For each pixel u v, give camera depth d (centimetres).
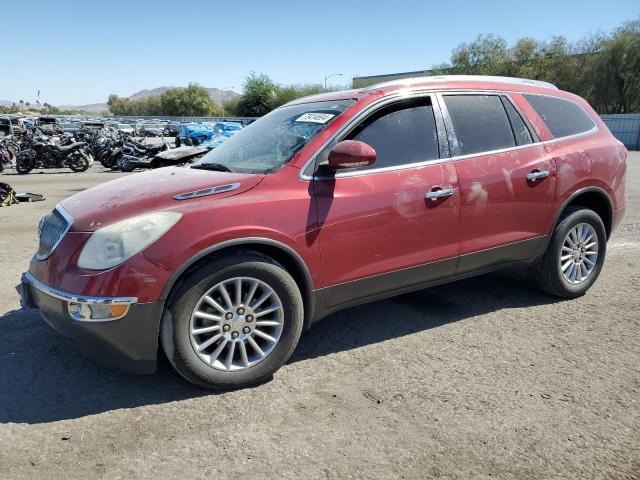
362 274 341
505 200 395
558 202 427
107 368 337
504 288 490
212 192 304
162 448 255
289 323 316
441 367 338
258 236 299
